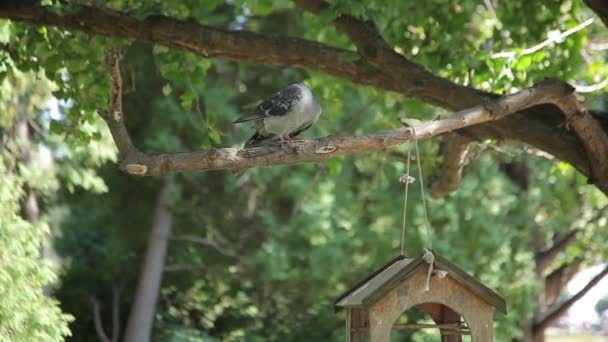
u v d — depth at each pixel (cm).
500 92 955
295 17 1933
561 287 1989
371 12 862
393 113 1127
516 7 1024
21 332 959
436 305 662
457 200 1728
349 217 1803
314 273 1753
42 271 1012
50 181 1446
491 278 1714
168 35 829
